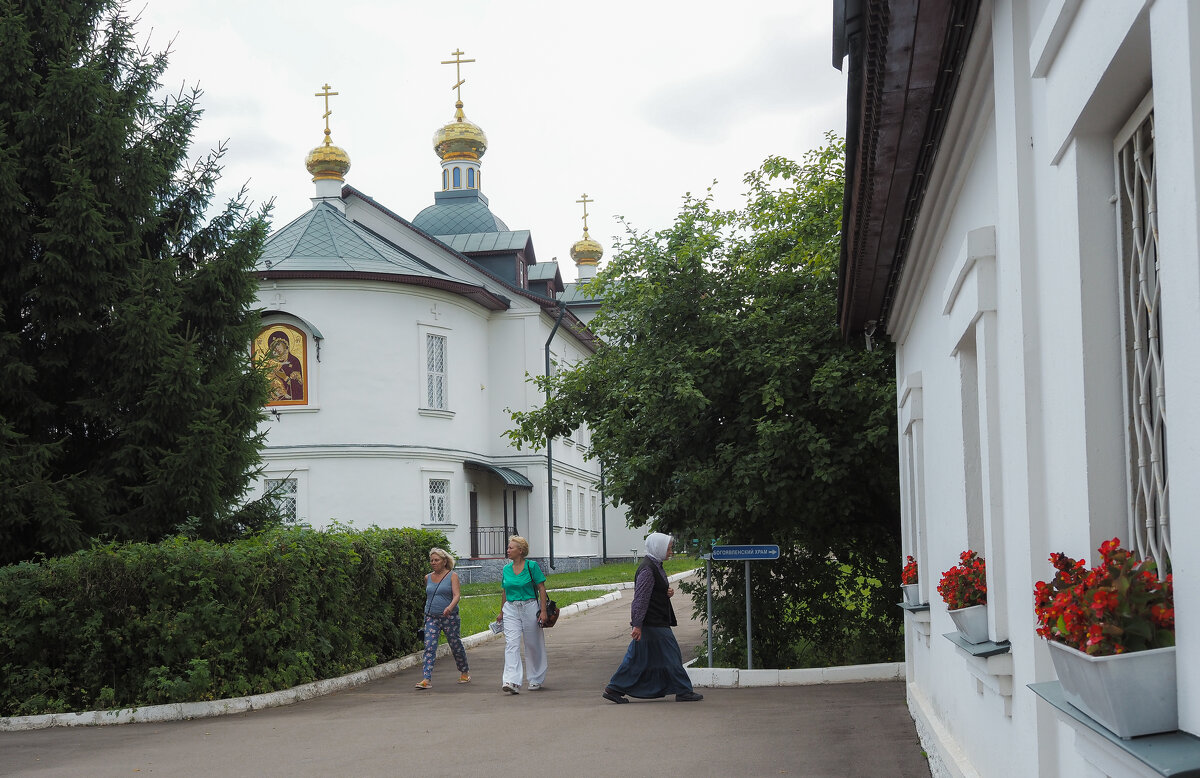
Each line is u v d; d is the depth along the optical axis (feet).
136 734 37.17
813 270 51.75
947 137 19.21
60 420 52.60
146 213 55.47
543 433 59.21
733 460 50.14
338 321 129.70
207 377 56.80
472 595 109.60
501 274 173.17
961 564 18.85
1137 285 11.31
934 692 28.19
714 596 55.52
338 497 128.36
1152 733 9.25
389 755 31.71
